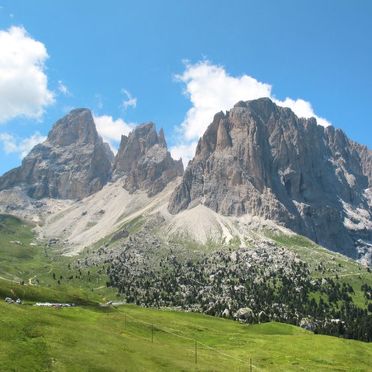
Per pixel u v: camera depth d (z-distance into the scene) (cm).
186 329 17688
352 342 16425
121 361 9162
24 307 12275
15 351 8206
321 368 13125
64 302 17925
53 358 8350
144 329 14425
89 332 10681
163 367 9619
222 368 10794
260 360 13425
